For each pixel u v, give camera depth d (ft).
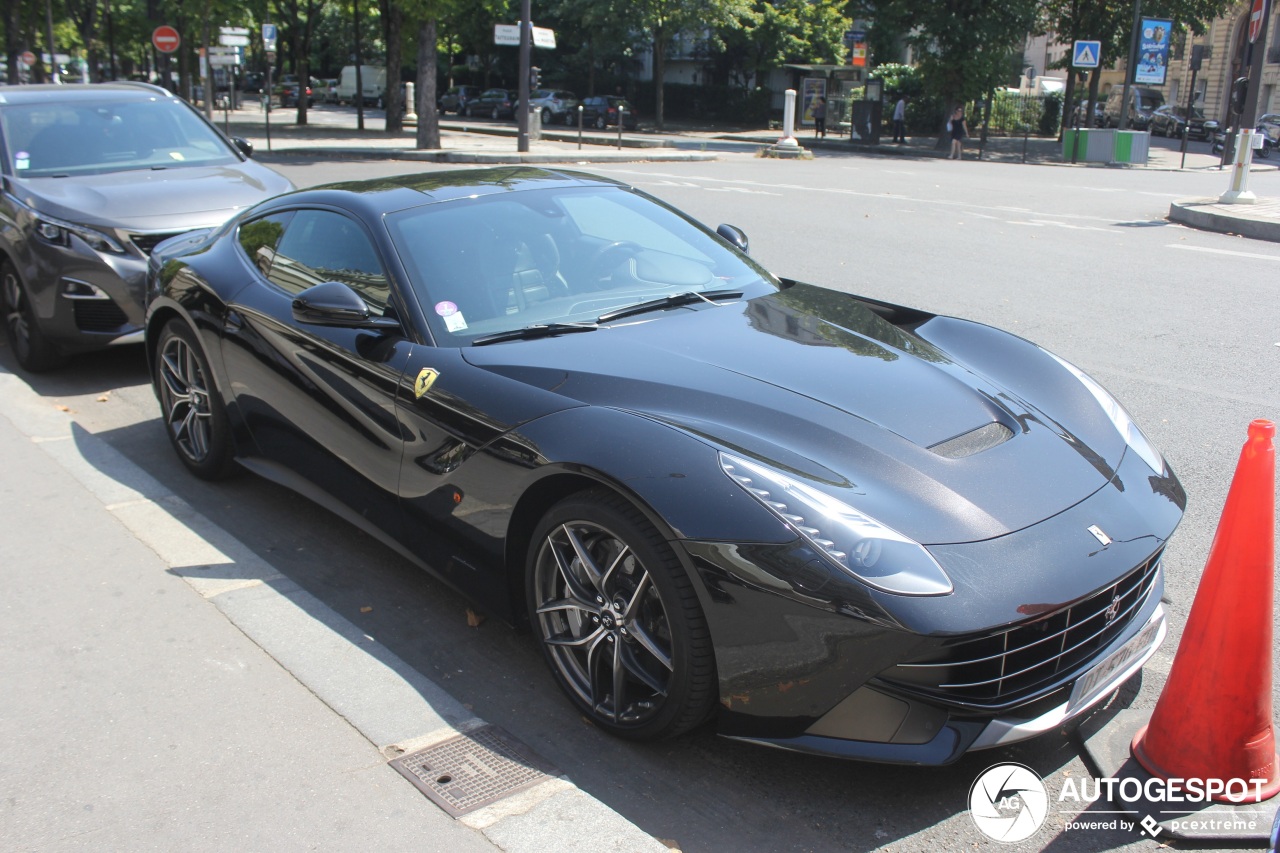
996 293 28.96
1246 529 8.21
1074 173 74.02
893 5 106.22
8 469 16.15
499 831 8.17
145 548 13.39
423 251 12.17
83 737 9.40
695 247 13.80
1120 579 8.62
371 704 9.95
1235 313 26.63
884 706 8.05
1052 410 10.84
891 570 7.92
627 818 8.49
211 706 9.89
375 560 13.28
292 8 131.23
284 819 8.31
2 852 7.97
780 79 162.61
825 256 34.40
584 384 10.07
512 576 10.30
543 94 157.28
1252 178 70.44
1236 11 152.76
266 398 13.64
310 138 98.94
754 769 9.12
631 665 9.18
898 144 117.80
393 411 11.34
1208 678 8.41
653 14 139.13
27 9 153.17
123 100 25.12
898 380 10.50
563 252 12.74
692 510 8.39
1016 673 8.30
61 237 20.17
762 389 9.96
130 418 18.94
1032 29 112.06
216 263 15.01
